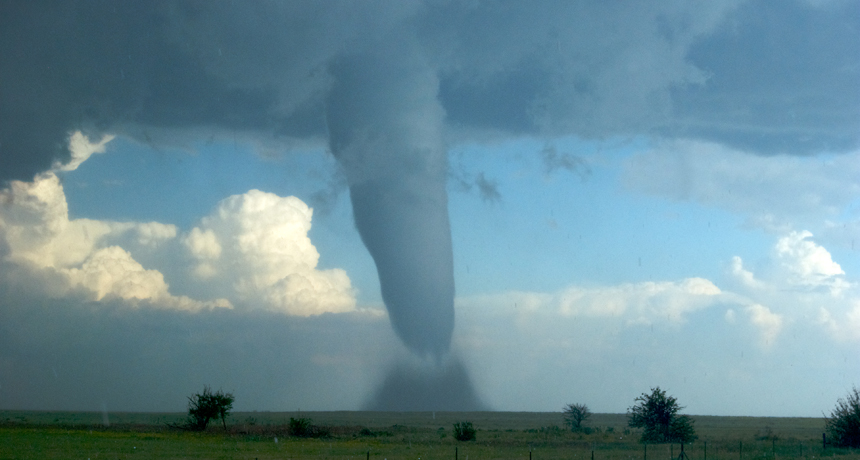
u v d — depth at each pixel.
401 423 145.75
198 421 71.94
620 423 145.50
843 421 50.38
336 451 45.41
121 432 66.00
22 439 52.16
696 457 40.62
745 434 82.31
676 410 61.56
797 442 57.56
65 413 187.50
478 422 154.50
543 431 88.38
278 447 49.22
